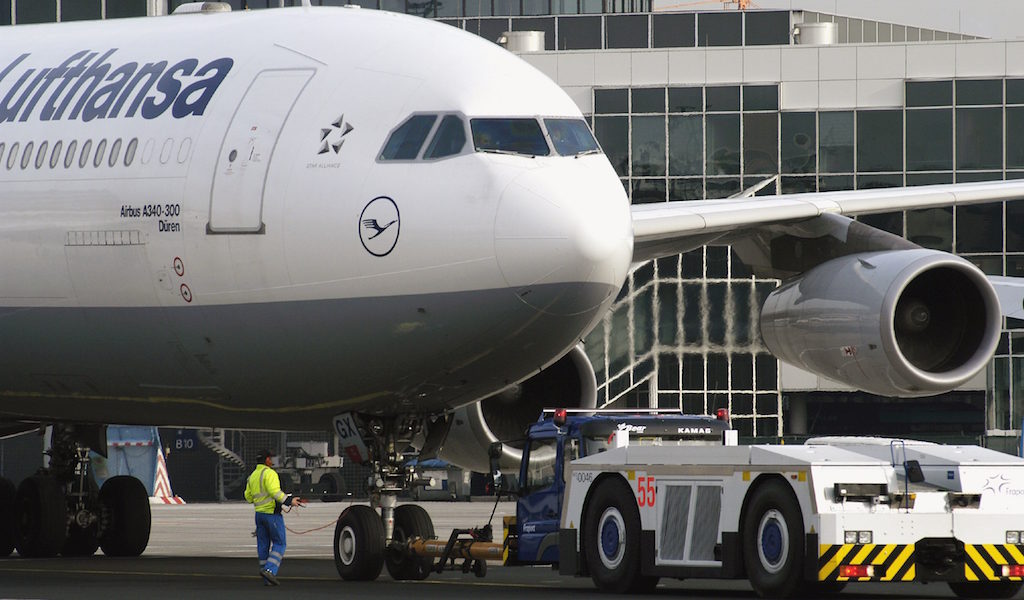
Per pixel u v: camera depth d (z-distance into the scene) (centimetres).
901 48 18250
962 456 5481
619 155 18650
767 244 7944
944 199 8056
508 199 5834
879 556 5275
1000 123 18100
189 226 6369
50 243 6794
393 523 6788
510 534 6581
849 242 7600
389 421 6762
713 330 17325
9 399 7600
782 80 18400
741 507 5478
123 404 7188
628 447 5847
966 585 5856
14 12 17112
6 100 7225
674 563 5653
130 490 8788
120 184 6606
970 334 7375
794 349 7681
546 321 5916
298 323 6175
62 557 8756
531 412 7725
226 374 6531
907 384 7225
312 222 6088
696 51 18525
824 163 18388
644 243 7881
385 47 6412
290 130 6262
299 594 5828
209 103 6519
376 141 6106
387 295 5984
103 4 17088
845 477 5272
